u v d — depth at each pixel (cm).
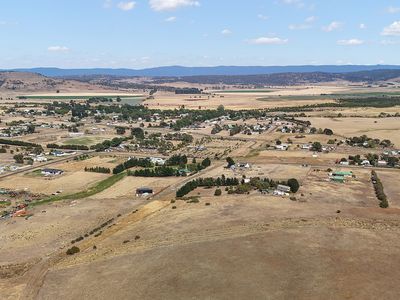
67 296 8612
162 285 8581
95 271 9575
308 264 9206
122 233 12225
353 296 8006
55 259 10800
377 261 9344
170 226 12294
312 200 14888
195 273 8944
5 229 13288
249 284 8450
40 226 13450
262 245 10175
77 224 13550
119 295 8394
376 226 11600
